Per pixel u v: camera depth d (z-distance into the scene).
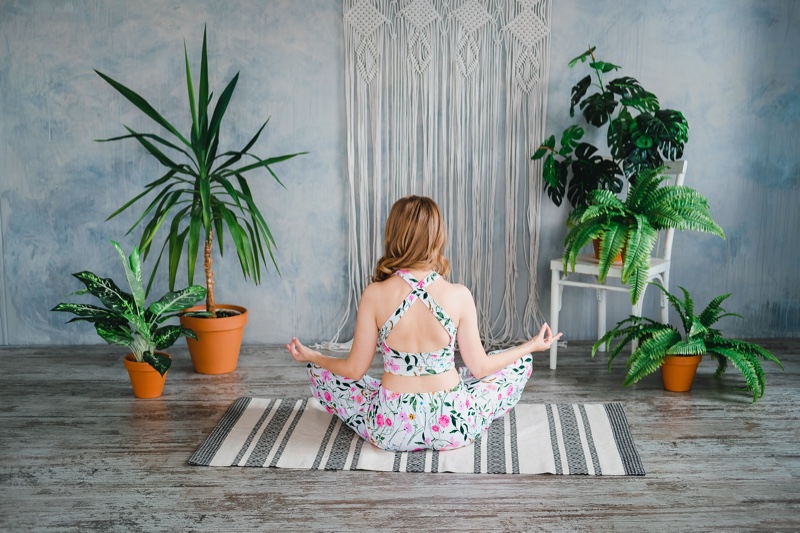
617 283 3.76
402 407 2.47
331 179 3.71
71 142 3.65
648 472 2.39
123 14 3.56
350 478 2.37
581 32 3.62
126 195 3.70
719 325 3.85
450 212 3.74
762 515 2.13
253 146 3.67
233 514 2.15
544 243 3.78
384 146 3.70
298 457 2.50
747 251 3.78
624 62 3.63
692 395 3.06
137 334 3.00
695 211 3.07
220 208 3.25
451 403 2.49
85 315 2.96
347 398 2.62
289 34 3.59
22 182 3.68
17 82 3.60
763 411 2.88
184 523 2.10
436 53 3.63
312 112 3.66
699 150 3.70
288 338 3.85
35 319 3.81
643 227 3.06
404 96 3.65
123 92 3.06
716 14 3.60
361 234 3.74
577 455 2.50
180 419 2.85
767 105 3.66
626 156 3.33
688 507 2.18
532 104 3.66
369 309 2.44
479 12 3.59
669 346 3.01
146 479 2.36
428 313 2.40
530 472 2.39
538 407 2.93
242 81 3.62
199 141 3.19
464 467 2.43
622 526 2.07
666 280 3.44
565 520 2.11
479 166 3.72
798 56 3.62
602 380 3.25
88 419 2.85
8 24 3.56
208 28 3.58
